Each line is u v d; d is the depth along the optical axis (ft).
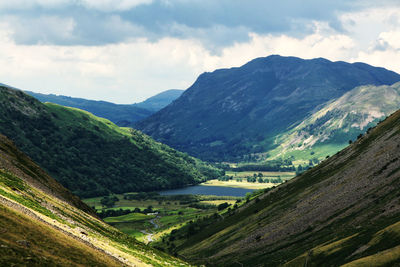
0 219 165.07
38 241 168.25
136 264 234.38
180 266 329.11
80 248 193.16
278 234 515.91
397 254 240.94
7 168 352.49
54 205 313.32
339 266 284.20
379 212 359.66
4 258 131.34
